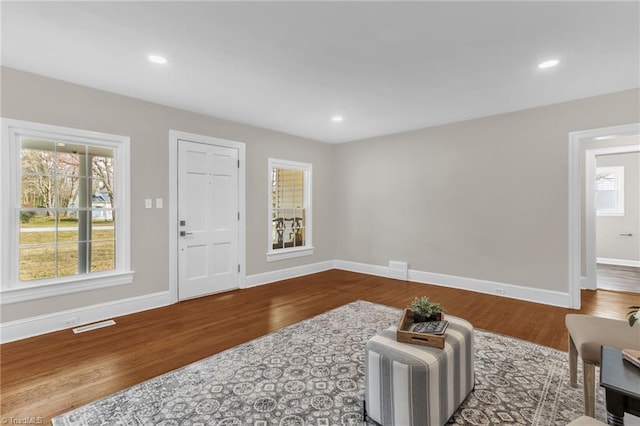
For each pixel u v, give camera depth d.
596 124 3.47
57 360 2.45
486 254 4.30
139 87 3.26
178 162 3.96
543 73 2.91
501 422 1.74
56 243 3.12
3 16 2.03
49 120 3.00
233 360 2.45
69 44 2.40
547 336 2.88
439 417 1.63
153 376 2.22
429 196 4.86
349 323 3.22
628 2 1.89
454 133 4.57
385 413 1.67
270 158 5.05
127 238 3.51
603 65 2.74
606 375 1.36
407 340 1.79
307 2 1.91
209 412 1.84
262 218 4.94
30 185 2.96
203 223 4.21
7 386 2.09
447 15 2.04
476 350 2.59
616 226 6.46
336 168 6.13
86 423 1.74
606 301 3.93
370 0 1.89
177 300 3.95
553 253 3.78
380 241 5.48
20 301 2.84
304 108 3.93
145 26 2.16
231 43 2.39
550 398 1.95
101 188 3.40
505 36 2.29
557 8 1.95
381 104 3.78
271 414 1.82
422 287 4.64
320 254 5.94
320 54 2.57
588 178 4.52
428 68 2.82
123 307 3.47
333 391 2.04
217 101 3.68
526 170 3.95
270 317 3.41
